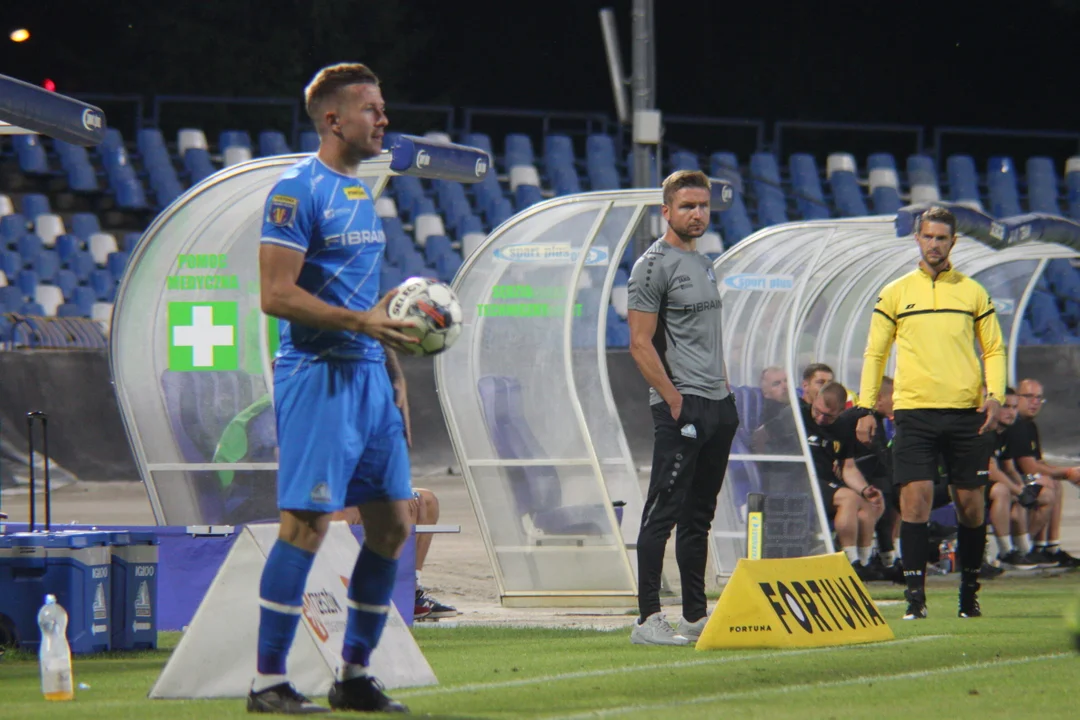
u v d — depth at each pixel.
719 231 98.69
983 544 28.02
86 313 83.69
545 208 32.34
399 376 17.31
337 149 16.44
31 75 117.56
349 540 19.73
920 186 100.38
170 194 95.94
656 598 23.92
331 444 15.79
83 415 68.62
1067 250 40.28
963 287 27.58
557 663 21.14
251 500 30.84
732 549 36.34
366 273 16.52
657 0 138.25
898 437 27.84
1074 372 74.69
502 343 32.84
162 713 15.95
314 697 17.47
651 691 18.00
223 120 116.88
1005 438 40.72
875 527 37.84
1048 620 27.30
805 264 37.00
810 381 36.81
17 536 23.34
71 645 23.14
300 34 120.19
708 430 23.33
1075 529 51.91
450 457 74.00
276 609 15.88
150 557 25.00
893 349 43.75
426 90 136.75
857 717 15.81
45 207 92.00
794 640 22.94
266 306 15.73
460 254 94.88
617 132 107.19
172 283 30.62
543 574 33.00
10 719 15.62
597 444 35.00
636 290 23.52
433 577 39.28
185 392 30.69
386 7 122.88
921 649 22.45
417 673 18.73
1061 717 15.88
